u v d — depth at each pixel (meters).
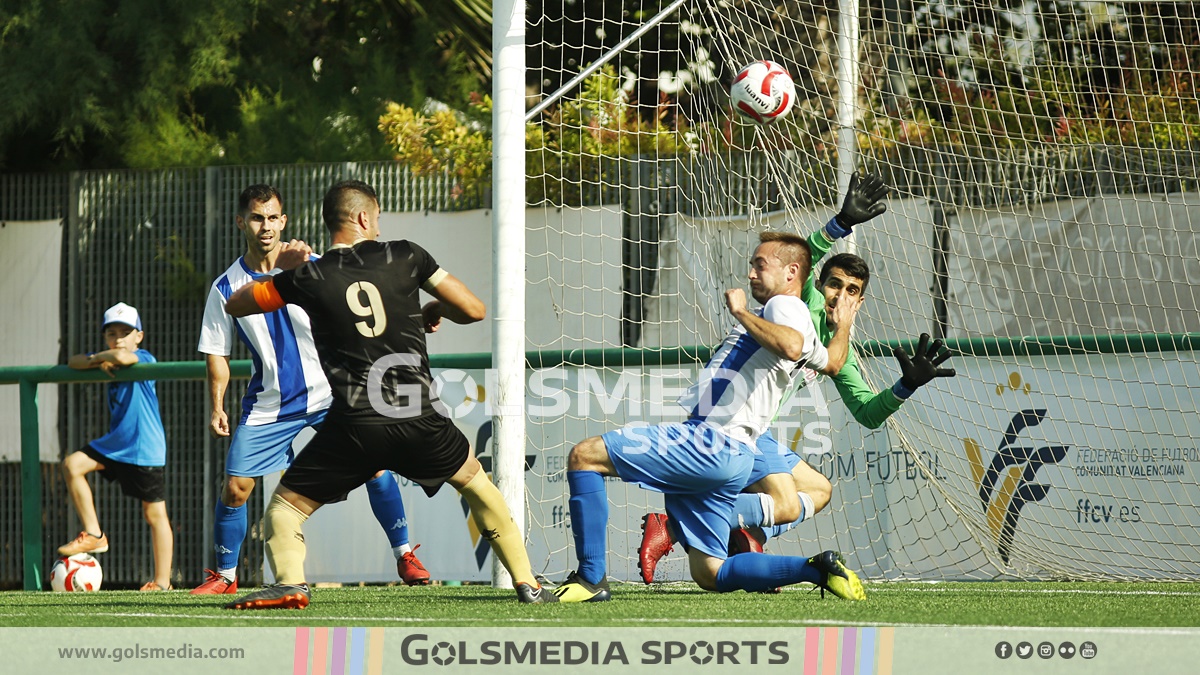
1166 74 29.27
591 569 17.25
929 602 17.16
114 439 26.53
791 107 25.23
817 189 26.92
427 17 43.31
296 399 21.44
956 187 28.16
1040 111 29.55
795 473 21.27
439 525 25.30
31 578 26.56
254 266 21.67
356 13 44.09
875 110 27.95
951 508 23.89
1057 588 20.94
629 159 29.56
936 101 28.11
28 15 37.94
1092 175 27.84
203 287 32.88
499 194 22.55
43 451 32.44
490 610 15.95
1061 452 23.70
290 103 40.28
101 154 40.47
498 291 22.47
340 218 15.70
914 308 27.64
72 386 32.62
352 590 21.34
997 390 24.06
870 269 27.83
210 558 31.50
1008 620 14.76
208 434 31.86
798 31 30.12
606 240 29.75
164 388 32.22
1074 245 27.50
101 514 31.95
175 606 17.61
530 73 39.41
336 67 43.56
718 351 17.70
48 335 33.38
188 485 32.00
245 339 21.44
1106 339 23.28
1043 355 23.78
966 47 29.67
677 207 27.69
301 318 21.42
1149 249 27.12
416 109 40.53
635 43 37.78
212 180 33.03
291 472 15.83
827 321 19.69
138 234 33.38
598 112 31.78
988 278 27.69
